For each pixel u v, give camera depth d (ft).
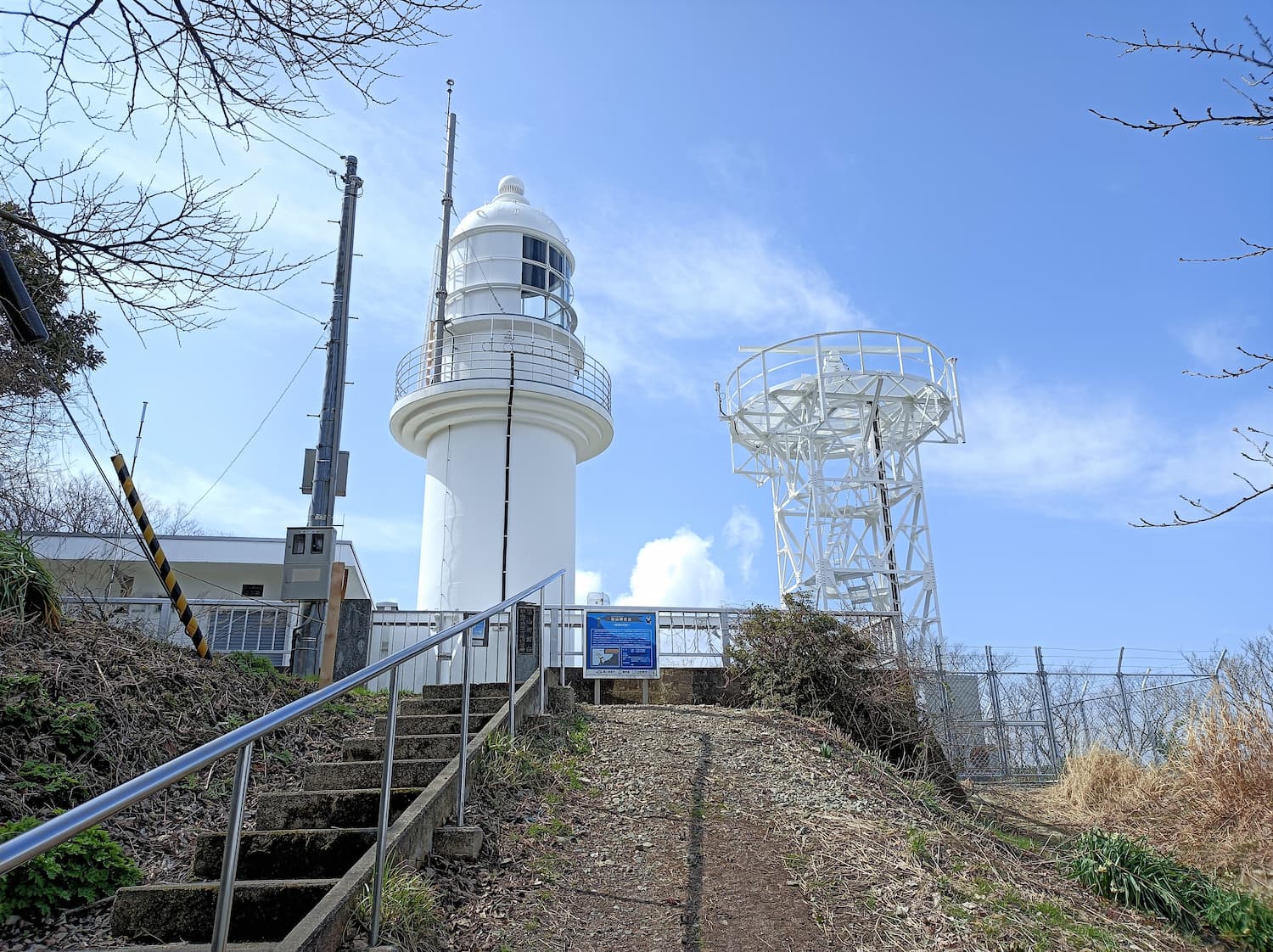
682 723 32.91
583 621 42.93
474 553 58.54
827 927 18.72
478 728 26.66
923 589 71.20
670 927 17.97
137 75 17.25
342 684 13.43
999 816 39.09
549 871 19.47
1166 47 14.89
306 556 36.99
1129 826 38.04
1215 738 38.09
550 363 62.90
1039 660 66.18
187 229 17.66
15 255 19.93
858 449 75.00
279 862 17.28
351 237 45.78
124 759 21.74
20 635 23.84
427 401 60.85
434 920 15.99
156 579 63.10
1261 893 30.17
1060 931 21.06
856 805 25.82
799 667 37.70
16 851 6.86
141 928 14.87
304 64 17.79
